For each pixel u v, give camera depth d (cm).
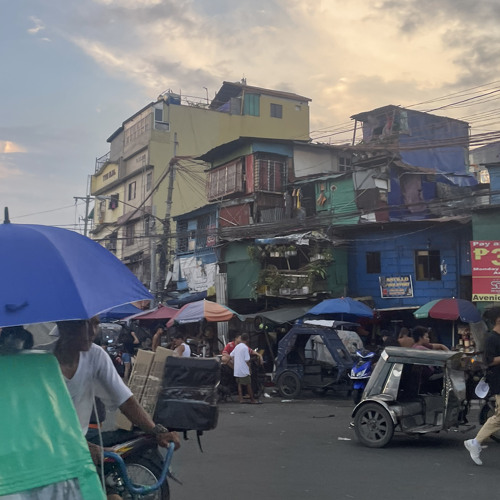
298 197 2853
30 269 280
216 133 4234
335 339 1666
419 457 823
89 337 364
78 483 279
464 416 943
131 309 1881
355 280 2503
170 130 4147
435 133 3334
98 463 384
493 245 2036
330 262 2441
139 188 4241
